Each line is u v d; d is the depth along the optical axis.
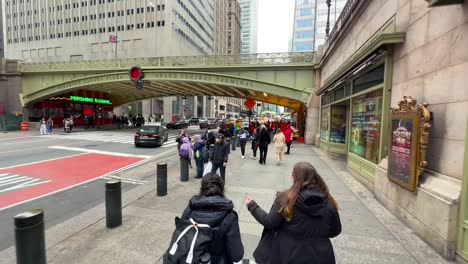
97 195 6.91
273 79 21.44
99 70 27.11
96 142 19.36
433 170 4.49
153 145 17.30
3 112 30.83
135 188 7.30
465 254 3.47
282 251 2.17
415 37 5.31
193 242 2.04
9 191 7.15
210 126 40.38
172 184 7.76
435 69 4.57
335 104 12.94
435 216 3.97
